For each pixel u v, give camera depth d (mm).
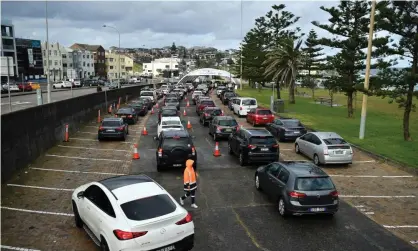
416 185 13578
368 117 36125
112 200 7645
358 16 31469
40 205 10938
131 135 24125
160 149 14508
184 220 7508
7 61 18078
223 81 112500
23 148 14781
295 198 9828
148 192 7949
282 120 22625
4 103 37000
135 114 30438
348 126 28047
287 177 10383
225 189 12836
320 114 36562
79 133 24250
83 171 14781
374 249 8555
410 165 15578
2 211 10398
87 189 8742
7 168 13062
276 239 8992
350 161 15859
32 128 16000
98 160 16734
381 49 21922
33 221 9789
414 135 24078
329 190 9922
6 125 13000
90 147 19688
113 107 40062
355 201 11844
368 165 16516
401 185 13570
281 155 18391
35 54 91812
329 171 15430
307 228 9672
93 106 31016
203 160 17172
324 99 53094
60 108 20984
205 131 26188
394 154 17828
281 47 45312
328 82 34906
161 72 175125
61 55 102688
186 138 14883
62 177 13852
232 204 11359
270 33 63250
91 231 8352
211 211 10750
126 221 7070
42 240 8719
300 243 8805
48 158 16781
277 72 43375
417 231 9602
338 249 8523
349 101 34562
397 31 20812
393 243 8883
